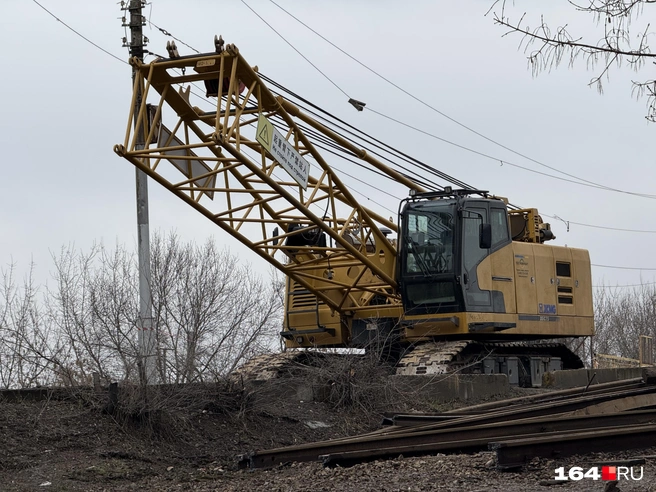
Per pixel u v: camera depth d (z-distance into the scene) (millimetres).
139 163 26984
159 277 29969
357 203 31453
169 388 24906
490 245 32531
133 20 36062
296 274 32562
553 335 37094
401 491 16594
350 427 27891
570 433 19953
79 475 20516
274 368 31766
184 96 27938
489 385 32500
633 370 40375
